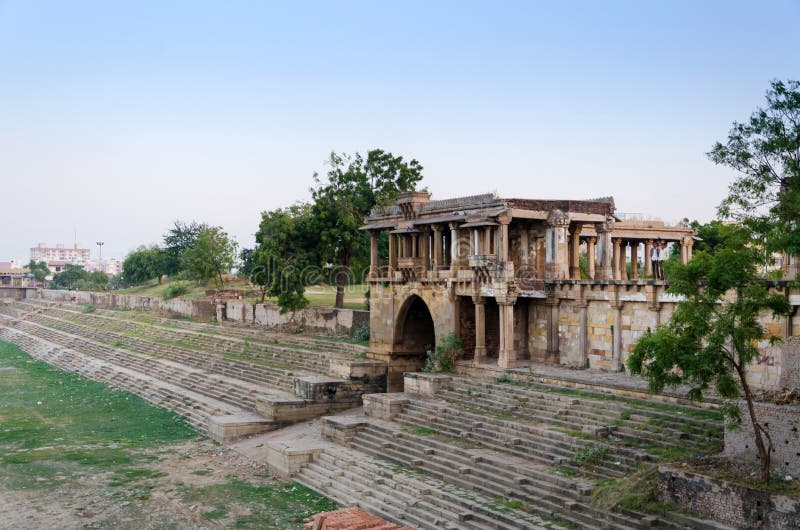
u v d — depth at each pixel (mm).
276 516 29297
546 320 42344
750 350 21906
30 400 55750
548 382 36719
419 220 47875
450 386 39969
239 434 42656
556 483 26719
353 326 61938
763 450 21453
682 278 22969
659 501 23156
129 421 48125
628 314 36781
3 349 97750
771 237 22000
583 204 44062
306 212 67875
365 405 41062
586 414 31578
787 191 23016
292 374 52469
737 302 22203
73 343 91938
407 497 29031
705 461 23625
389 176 68000
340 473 33125
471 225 42938
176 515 29656
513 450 30672
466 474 29656
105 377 67438
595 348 38812
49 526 28531
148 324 91938
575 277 45125
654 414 29203
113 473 35719
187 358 67375
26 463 37344
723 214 23469
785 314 22422
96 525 28609
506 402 35812
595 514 24094
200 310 90375
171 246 135125
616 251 56688
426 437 34500
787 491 20359
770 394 24375
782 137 22734
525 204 42125
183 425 46812
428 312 50656
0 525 28609
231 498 31766
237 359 61688
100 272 171875
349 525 26094
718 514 21484
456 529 25547
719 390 22297
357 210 66188
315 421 44469
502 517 25234
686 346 22547
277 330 71688
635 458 26312
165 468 36719
